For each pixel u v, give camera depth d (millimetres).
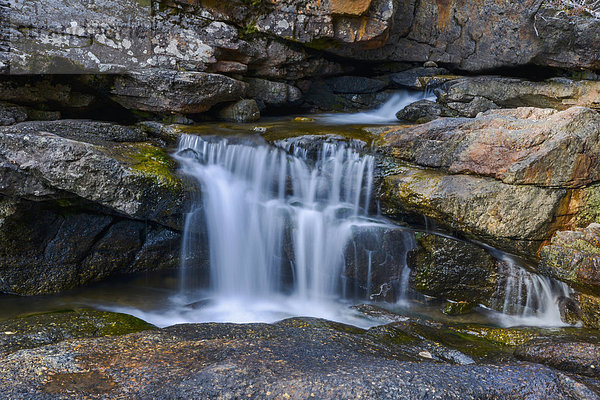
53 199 6570
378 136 7578
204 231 7102
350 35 8852
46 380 3787
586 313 5875
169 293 6938
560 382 4133
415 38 10211
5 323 5281
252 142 7426
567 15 8367
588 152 6020
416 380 3904
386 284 6668
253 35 8664
